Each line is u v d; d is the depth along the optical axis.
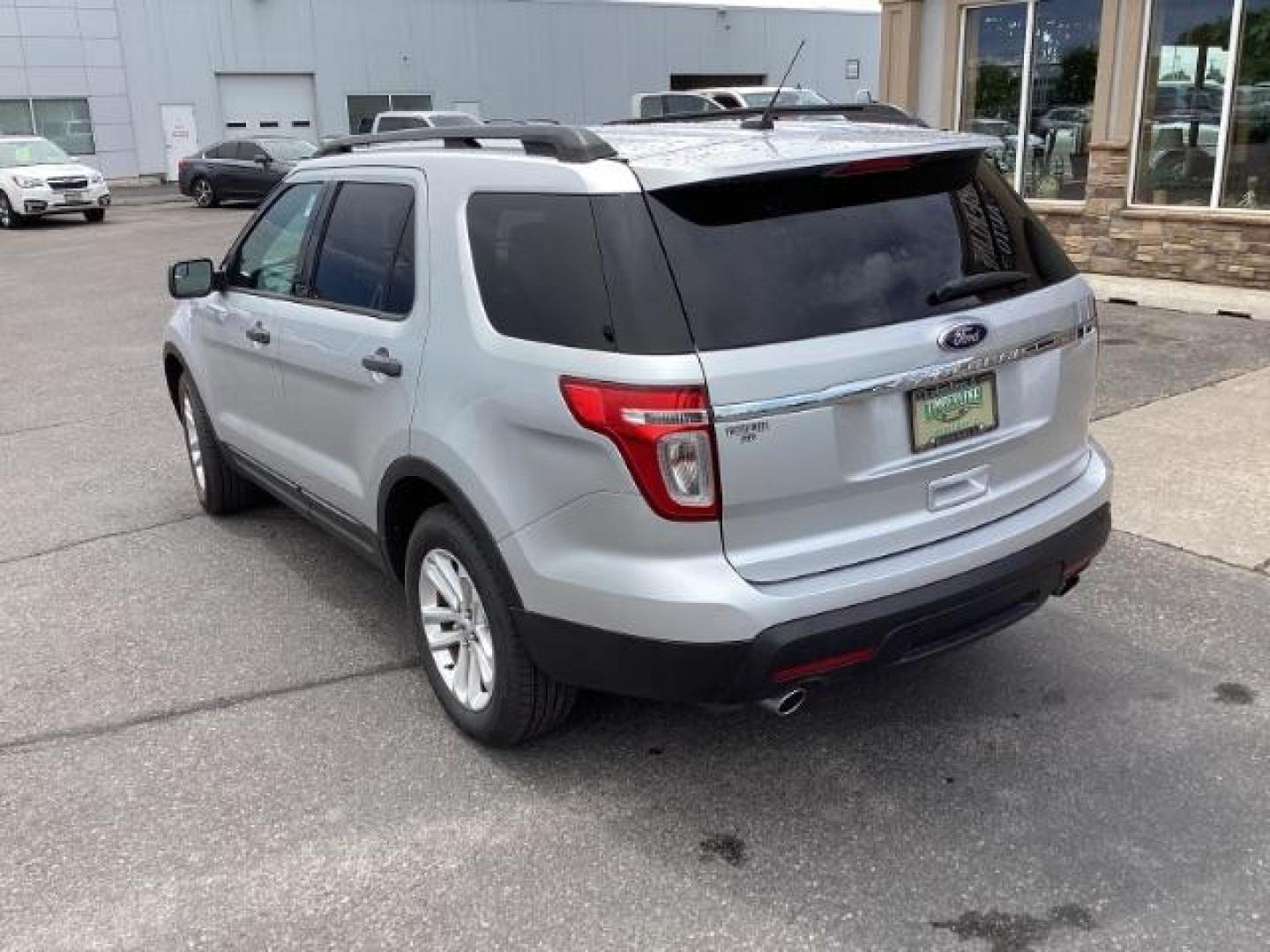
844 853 3.09
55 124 31.31
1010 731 3.64
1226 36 10.28
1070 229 11.84
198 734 3.78
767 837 3.17
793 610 2.88
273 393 4.60
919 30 13.13
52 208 22.20
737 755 3.57
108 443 7.41
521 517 3.12
